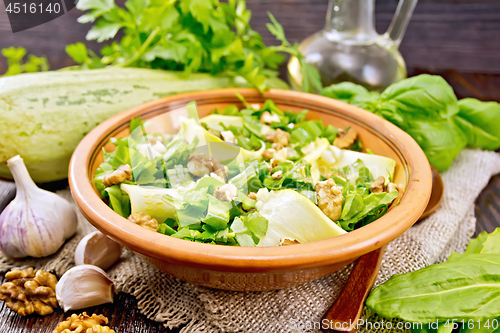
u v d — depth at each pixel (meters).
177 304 0.55
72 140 0.64
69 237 0.61
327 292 0.55
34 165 0.64
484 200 0.68
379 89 0.74
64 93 0.64
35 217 0.58
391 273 0.57
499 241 0.58
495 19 1.04
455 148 0.68
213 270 0.49
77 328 0.52
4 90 0.62
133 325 0.54
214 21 0.67
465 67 1.10
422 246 0.58
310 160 0.59
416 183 0.53
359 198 0.55
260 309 0.54
